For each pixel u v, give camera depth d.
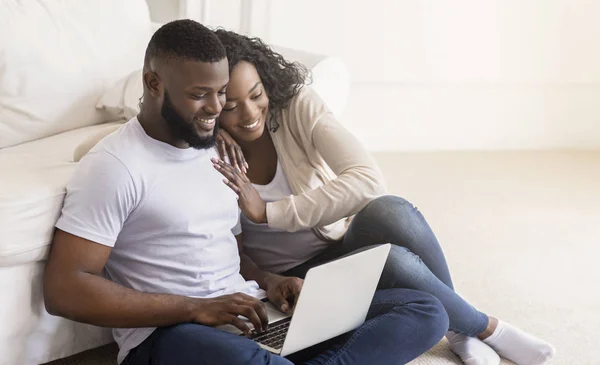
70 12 2.76
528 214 3.63
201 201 1.99
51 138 2.62
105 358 2.31
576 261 3.16
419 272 2.20
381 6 4.20
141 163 1.89
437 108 4.50
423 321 2.06
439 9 4.28
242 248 2.26
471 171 4.21
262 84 2.19
